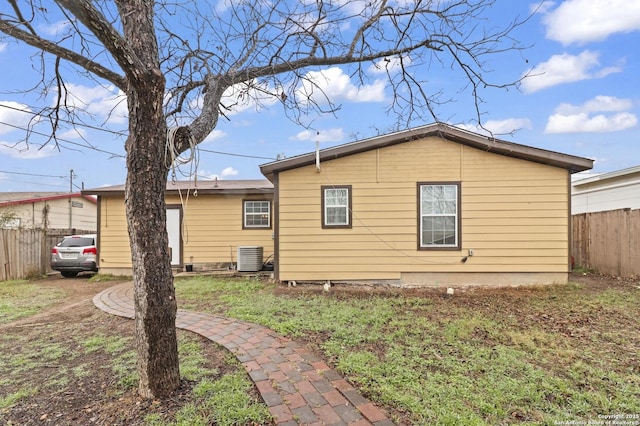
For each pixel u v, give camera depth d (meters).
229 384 2.96
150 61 2.63
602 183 11.60
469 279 7.80
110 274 10.48
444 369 3.31
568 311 5.54
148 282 2.71
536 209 7.71
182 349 3.84
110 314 5.56
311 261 8.05
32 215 15.13
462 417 2.46
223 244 10.82
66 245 10.51
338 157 8.02
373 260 7.97
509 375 3.18
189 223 10.84
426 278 7.88
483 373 3.22
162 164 2.73
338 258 8.02
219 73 3.77
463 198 7.84
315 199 8.06
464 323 4.79
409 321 4.93
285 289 7.51
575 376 3.18
